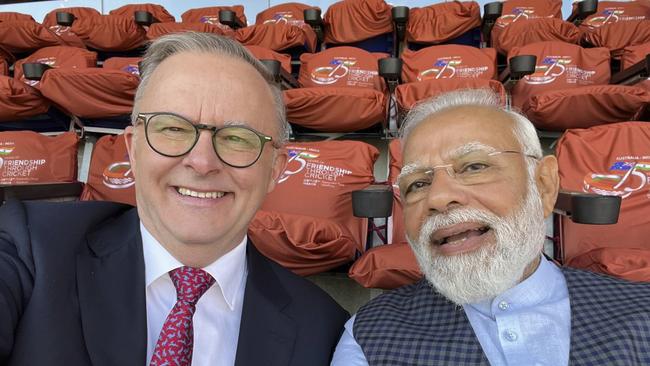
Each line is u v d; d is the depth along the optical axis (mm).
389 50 3182
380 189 1139
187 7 4242
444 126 813
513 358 699
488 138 786
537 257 816
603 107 1632
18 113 1895
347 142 1611
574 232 1354
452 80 1766
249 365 669
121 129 2102
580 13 2879
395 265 1122
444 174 777
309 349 724
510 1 3236
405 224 835
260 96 654
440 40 2996
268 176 674
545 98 1670
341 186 1527
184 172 611
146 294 672
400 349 738
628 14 3035
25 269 596
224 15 3236
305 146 1599
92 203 745
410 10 3180
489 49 2301
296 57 3082
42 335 564
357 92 1765
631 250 1029
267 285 762
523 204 773
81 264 639
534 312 734
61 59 2729
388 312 820
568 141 1452
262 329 706
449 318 781
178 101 612
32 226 651
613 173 1387
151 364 614
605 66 2158
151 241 685
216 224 630
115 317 620
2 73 2771
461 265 739
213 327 688
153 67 657
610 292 764
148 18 3121
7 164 1650
